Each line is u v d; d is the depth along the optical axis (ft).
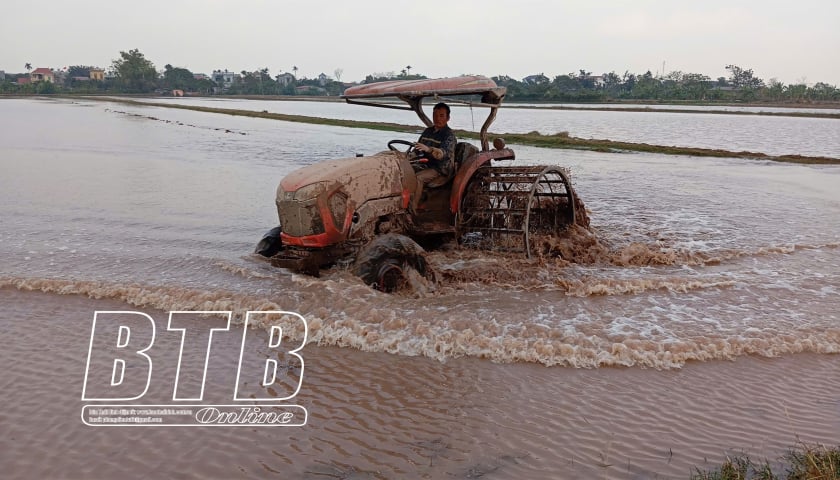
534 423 14.94
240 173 56.18
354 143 89.04
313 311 21.11
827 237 34.50
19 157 64.75
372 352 18.83
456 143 28.84
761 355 18.99
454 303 22.47
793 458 13.42
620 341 19.30
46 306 22.41
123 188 46.80
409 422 14.96
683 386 16.96
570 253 29.43
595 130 142.20
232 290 23.53
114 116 156.46
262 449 13.85
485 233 29.04
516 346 18.75
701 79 519.60
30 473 12.88
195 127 120.98
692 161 74.18
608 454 13.70
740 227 37.01
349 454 13.62
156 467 13.16
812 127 164.86
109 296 23.31
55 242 30.73
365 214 24.52
